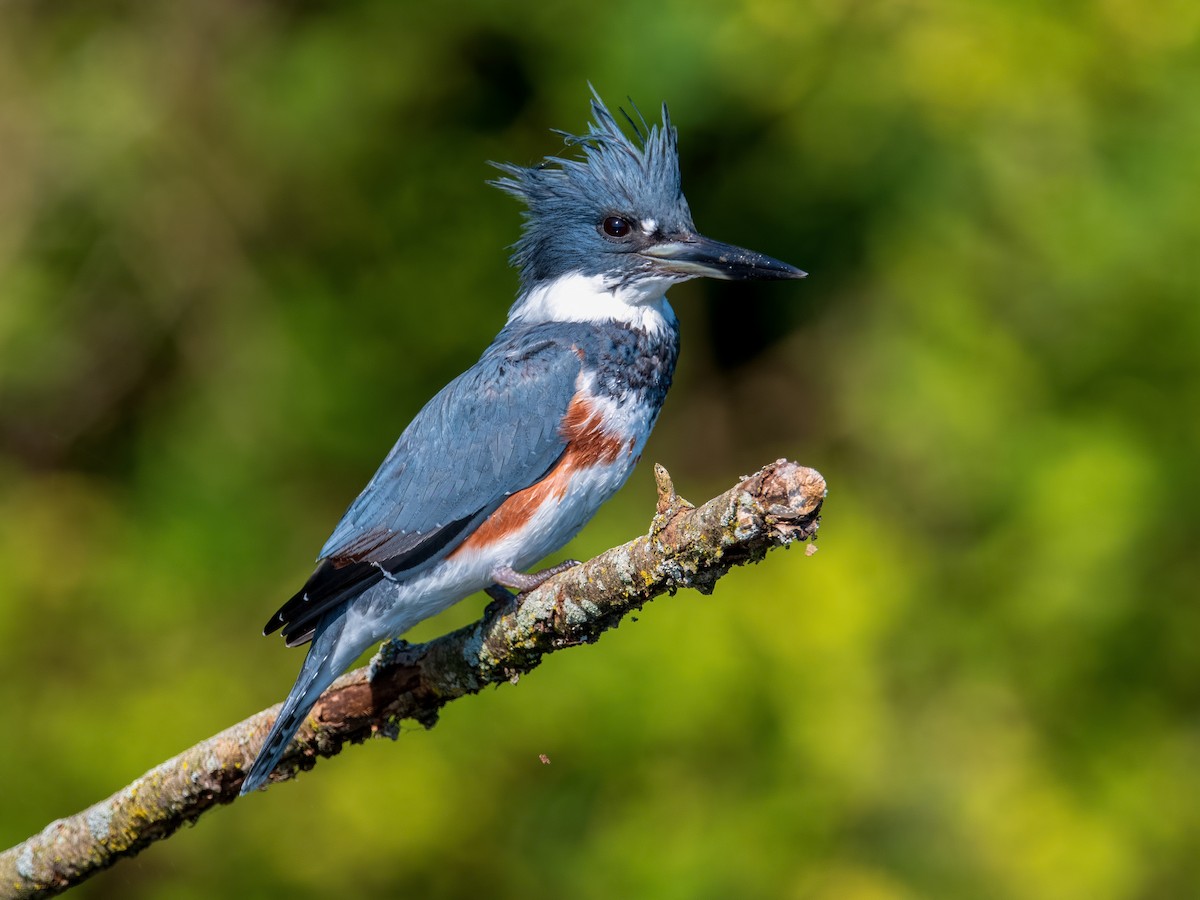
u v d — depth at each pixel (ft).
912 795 35.65
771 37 37.68
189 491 38.40
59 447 39.99
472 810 35.86
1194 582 37.32
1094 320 37.01
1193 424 36.52
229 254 40.50
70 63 40.93
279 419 39.01
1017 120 37.01
